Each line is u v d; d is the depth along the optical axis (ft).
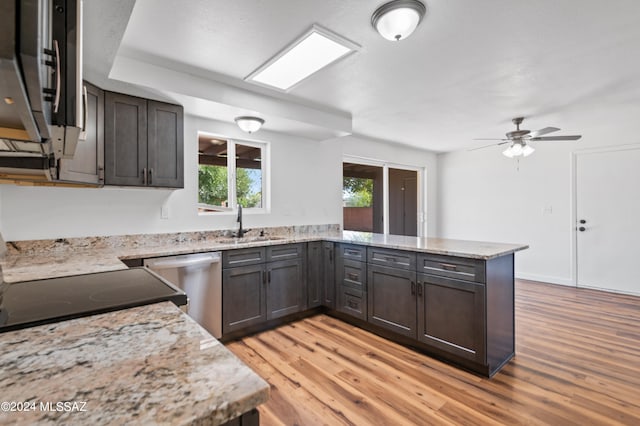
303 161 12.89
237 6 5.32
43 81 2.06
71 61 2.29
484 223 17.80
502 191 17.08
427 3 5.25
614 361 7.58
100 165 7.16
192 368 1.97
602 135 13.83
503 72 8.00
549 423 5.46
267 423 5.52
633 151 13.12
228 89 8.61
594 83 8.71
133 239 8.80
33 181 6.30
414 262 8.16
